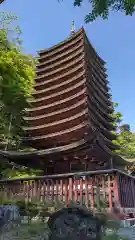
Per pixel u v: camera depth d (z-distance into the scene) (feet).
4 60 56.49
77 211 18.79
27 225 25.99
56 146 59.21
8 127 67.56
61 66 71.82
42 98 65.62
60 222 18.33
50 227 18.56
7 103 60.64
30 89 71.05
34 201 34.83
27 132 64.28
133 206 34.04
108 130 65.72
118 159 57.82
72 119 55.67
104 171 31.78
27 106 65.98
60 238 17.70
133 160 72.84
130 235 21.31
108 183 31.07
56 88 65.51
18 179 37.86
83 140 47.32
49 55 76.38
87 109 53.57
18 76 63.77
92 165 56.54
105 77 75.82
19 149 68.13
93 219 18.48
